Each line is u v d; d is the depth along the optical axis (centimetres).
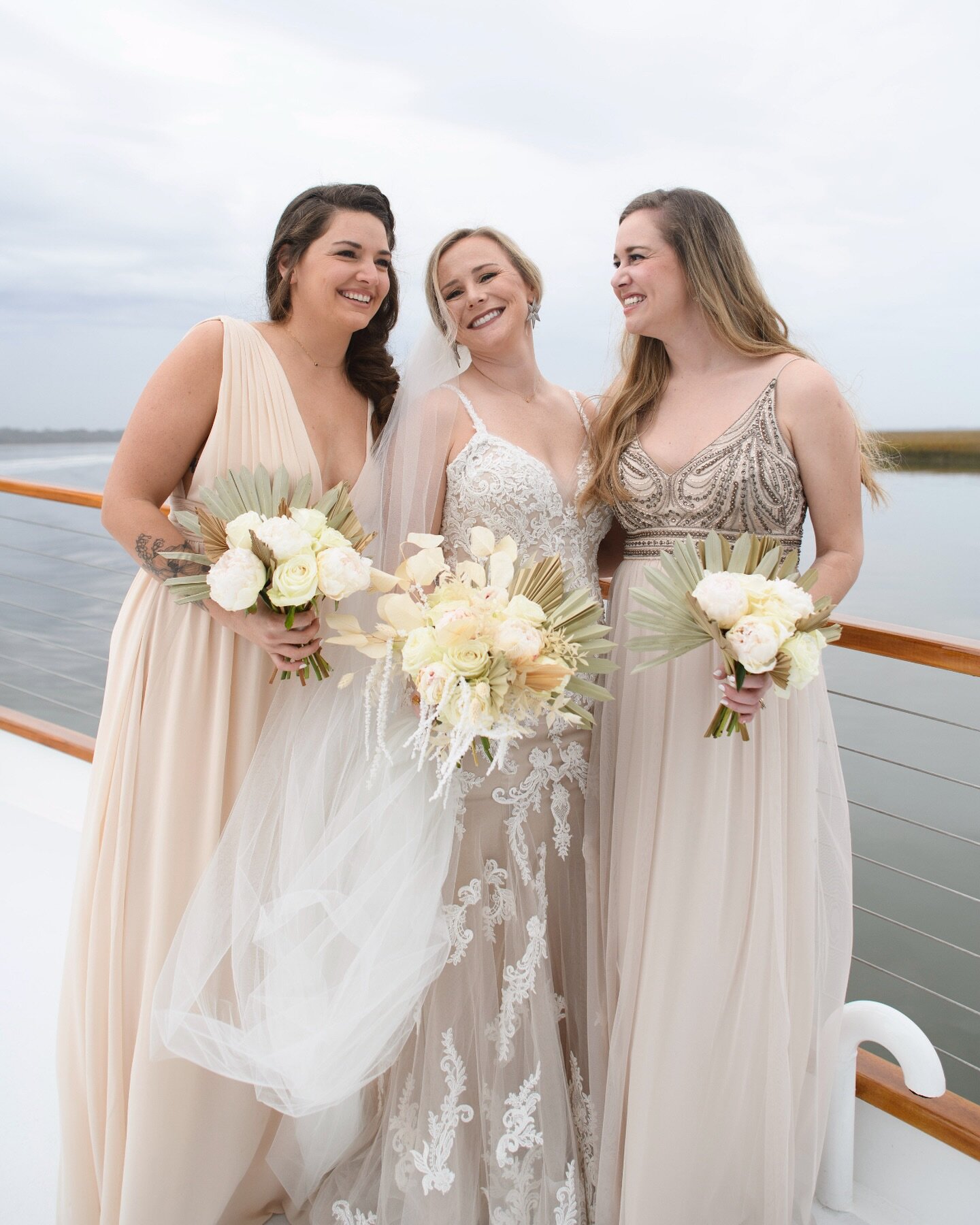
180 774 158
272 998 150
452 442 176
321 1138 173
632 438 181
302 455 163
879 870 689
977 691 1049
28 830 308
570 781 177
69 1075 160
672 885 163
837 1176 182
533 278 183
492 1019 169
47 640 346
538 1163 166
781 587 141
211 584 137
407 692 170
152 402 156
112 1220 158
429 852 157
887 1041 180
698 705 165
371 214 164
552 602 147
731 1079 163
